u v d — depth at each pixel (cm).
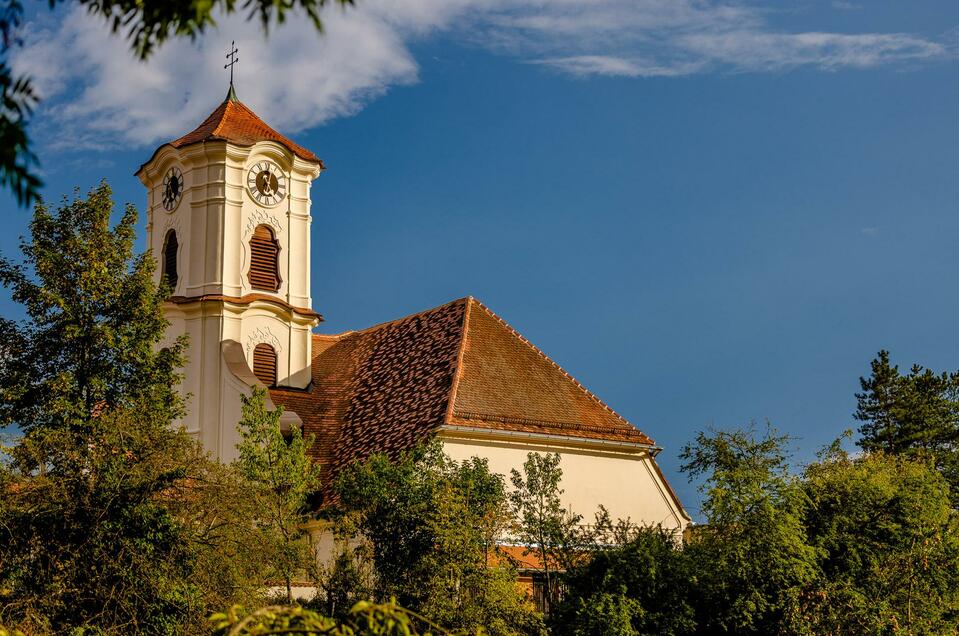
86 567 2317
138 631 2264
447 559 2680
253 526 2948
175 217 4778
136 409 2711
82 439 2620
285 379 4691
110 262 2945
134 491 2423
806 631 2722
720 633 2845
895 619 2844
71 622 2273
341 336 5303
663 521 4141
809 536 2930
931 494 3169
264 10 660
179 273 4691
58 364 2859
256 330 4656
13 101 618
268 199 4809
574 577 2877
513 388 4072
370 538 2820
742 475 2794
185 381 4531
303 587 3100
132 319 2927
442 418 3750
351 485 2872
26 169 612
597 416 4159
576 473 3988
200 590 2356
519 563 2952
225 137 4697
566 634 2764
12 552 2302
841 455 3272
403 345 4647
